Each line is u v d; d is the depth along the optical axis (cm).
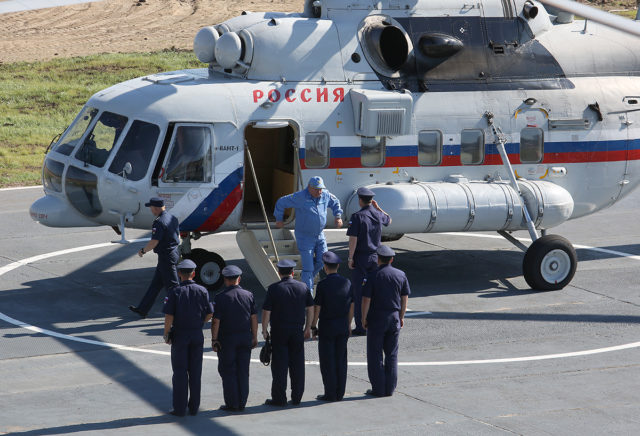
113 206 5509
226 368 3831
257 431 3584
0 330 5097
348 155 5734
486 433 3562
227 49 5612
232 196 5566
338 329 3966
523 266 5919
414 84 5894
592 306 5622
